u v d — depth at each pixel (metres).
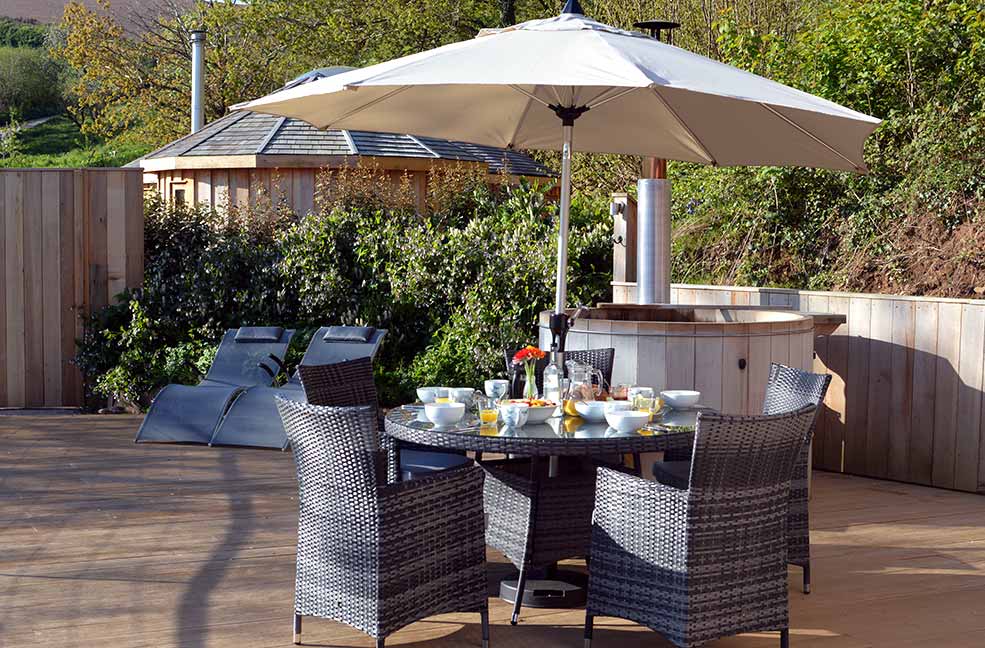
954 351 6.48
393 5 20.14
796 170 9.81
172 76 25.25
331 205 10.34
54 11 40.66
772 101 3.88
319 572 3.67
